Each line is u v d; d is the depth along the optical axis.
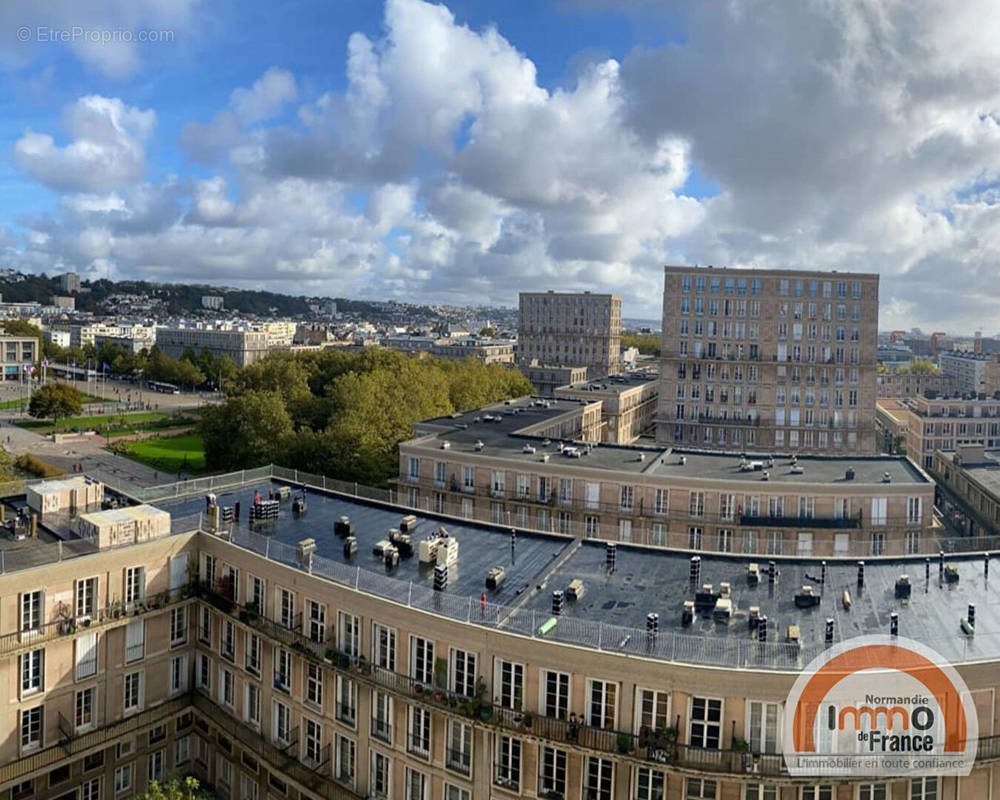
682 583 57.97
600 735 45.34
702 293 188.00
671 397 191.12
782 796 43.97
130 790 62.94
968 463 162.38
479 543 65.75
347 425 137.50
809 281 184.50
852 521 97.38
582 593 55.78
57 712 57.50
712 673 43.75
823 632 50.41
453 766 50.50
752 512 98.88
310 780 56.41
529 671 47.50
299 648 56.31
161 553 63.41
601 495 103.62
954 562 62.25
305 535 67.38
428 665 51.12
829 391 185.38
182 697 65.12
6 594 54.53
